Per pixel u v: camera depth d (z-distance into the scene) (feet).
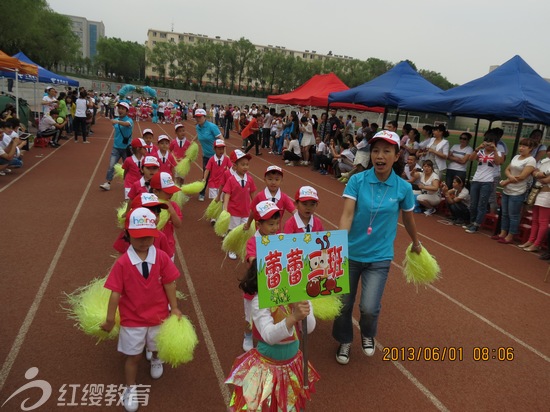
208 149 32.19
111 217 26.07
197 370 12.46
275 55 240.12
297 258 8.50
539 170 25.99
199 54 236.84
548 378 13.50
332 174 50.72
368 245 12.22
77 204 28.43
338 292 8.95
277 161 58.29
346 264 9.00
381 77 46.29
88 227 23.89
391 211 11.89
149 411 10.70
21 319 14.23
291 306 9.11
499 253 25.76
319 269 8.71
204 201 32.37
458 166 33.63
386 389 12.32
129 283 10.36
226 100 212.64
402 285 19.81
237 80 292.61
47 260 19.03
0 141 34.22
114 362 12.51
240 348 13.69
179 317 11.05
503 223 28.17
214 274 19.24
